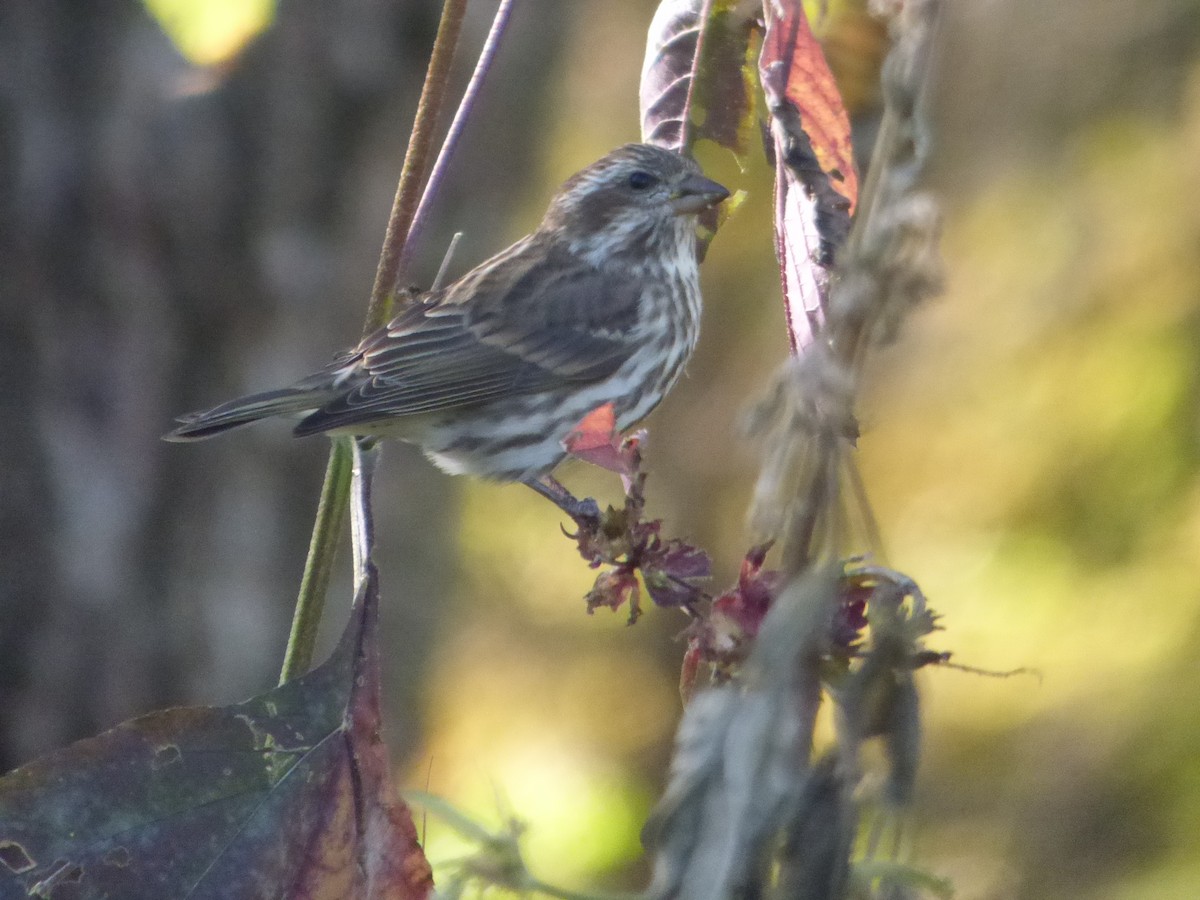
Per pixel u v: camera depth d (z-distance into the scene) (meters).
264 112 11.63
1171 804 15.09
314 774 4.84
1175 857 14.70
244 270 11.68
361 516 5.05
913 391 18.59
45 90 11.21
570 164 20.59
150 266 11.52
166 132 11.38
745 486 17.95
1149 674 16.05
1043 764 15.68
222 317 11.71
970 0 16.88
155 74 11.30
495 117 12.63
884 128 3.73
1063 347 17.80
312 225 11.87
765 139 5.75
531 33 12.71
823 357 3.67
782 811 3.68
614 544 4.82
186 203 11.50
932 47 3.74
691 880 3.69
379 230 12.07
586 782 18.05
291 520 12.21
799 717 3.75
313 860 4.80
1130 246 17.42
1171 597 16.50
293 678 5.19
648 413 10.09
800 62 4.95
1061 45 17.16
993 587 17.34
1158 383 17.31
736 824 3.68
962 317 18.25
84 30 11.25
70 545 11.65
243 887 4.72
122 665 11.80
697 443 18.34
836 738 3.81
